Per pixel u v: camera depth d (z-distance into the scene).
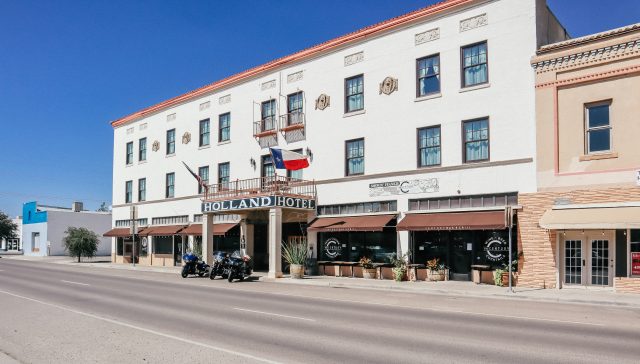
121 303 15.52
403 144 24.33
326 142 27.55
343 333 10.55
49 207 69.12
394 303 15.89
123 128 44.12
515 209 20.36
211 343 9.42
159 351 8.68
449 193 22.53
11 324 11.43
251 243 31.38
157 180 39.59
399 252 23.72
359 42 26.53
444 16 23.36
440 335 10.34
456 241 22.12
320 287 21.61
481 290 18.73
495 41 21.69
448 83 23.00
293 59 29.39
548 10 22.00
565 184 19.31
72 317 12.53
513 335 10.35
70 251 45.94
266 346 9.20
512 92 21.03
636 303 15.11
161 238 39.09
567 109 19.58
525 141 20.52
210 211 30.05
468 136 22.38
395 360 8.16
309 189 28.06
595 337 10.16
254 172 31.45
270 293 18.97
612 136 18.50
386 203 24.84
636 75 18.12
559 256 19.25
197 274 29.06
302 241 28.58
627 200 17.91
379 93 25.47
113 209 44.53
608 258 18.33
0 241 80.06
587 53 19.14
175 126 38.19
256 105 31.69
